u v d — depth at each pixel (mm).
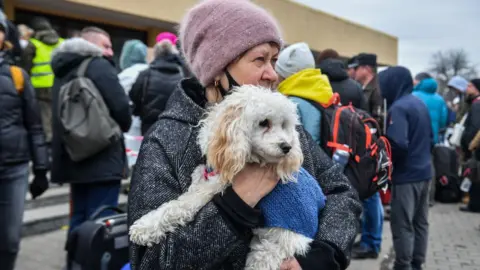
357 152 2924
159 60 4773
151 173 1399
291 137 1378
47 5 8273
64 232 5219
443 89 16375
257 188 1345
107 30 9875
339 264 1474
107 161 3641
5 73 3111
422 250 4238
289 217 1386
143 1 9219
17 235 3211
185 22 1626
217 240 1261
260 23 1487
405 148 3809
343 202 1614
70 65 3678
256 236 1419
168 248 1264
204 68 1504
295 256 1384
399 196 4012
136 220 1355
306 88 3031
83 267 2959
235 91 1408
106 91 3598
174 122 1494
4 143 3043
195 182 1392
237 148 1291
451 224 6602
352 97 4277
